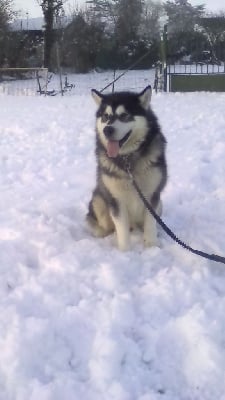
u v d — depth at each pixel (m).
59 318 1.89
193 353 1.71
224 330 1.81
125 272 2.22
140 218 2.54
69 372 1.65
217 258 2.07
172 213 2.93
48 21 18.44
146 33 18.38
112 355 1.68
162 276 2.17
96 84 14.23
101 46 18.02
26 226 2.72
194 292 2.05
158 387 1.61
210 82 10.58
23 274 2.22
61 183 3.66
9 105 8.56
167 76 11.13
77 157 4.47
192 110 6.86
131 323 1.88
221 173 3.71
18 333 1.77
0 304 1.98
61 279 2.16
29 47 18.48
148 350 1.74
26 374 1.62
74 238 2.64
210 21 15.94
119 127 2.26
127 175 2.33
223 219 2.79
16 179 3.82
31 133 5.59
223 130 5.24
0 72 16.05
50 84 14.48
